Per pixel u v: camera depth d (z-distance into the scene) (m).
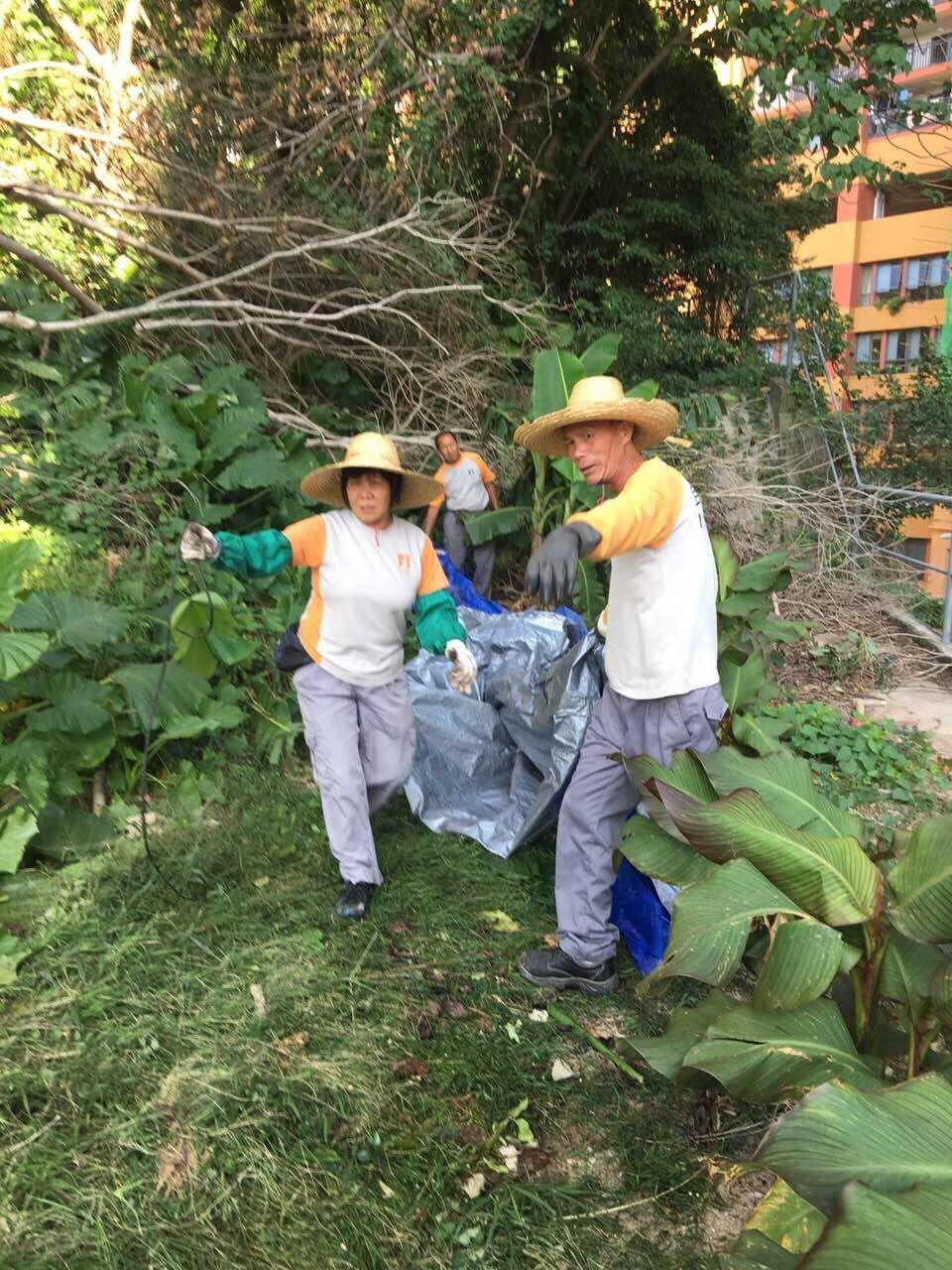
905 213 24.67
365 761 3.46
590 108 12.14
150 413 5.86
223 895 3.33
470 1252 2.10
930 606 8.14
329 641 3.20
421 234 7.84
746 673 4.07
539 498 7.76
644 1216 2.22
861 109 8.44
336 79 8.16
